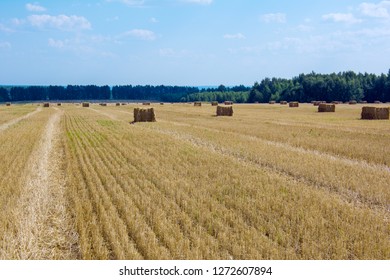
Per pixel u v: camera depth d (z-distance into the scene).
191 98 182.88
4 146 22.50
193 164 16.59
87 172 15.09
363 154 19.25
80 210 10.36
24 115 55.09
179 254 7.73
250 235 8.66
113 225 9.27
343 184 13.18
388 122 38.12
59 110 72.44
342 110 62.88
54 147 22.64
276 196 11.62
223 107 50.06
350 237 8.71
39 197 11.80
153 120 41.16
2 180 13.98
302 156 18.31
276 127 32.81
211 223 9.34
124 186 12.76
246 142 23.38
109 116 52.34
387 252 7.94
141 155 18.80
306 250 7.92
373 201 11.76
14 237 8.92
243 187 12.62
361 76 151.25
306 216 9.74
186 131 30.03
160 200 11.14
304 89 137.88
